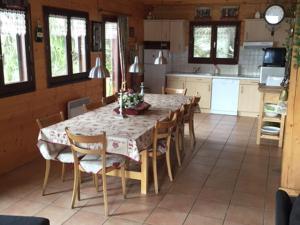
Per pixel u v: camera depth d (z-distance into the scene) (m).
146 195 3.57
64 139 3.29
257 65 7.55
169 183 3.88
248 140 5.57
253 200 3.48
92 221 3.04
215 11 7.61
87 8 5.65
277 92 5.04
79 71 5.68
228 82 7.32
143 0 7.24
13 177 3.99
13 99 4.14
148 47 7.93
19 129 4.29
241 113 7.40
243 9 7.37
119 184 3.83
